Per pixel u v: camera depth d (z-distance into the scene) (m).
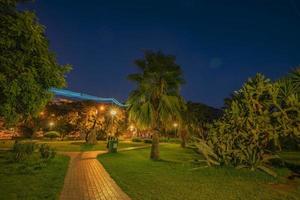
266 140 16.25
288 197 10.27
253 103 16.36
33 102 12.16
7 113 11.48
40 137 50.28
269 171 14.99
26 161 18.56
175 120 24.52
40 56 11.64
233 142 17.44
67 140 51.03
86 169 16.48
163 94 23.95
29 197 9.15
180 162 21.02
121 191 10.71
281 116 15.59
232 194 10.59
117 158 23.58
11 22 10.19
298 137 15.42
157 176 14.31
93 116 58.72
